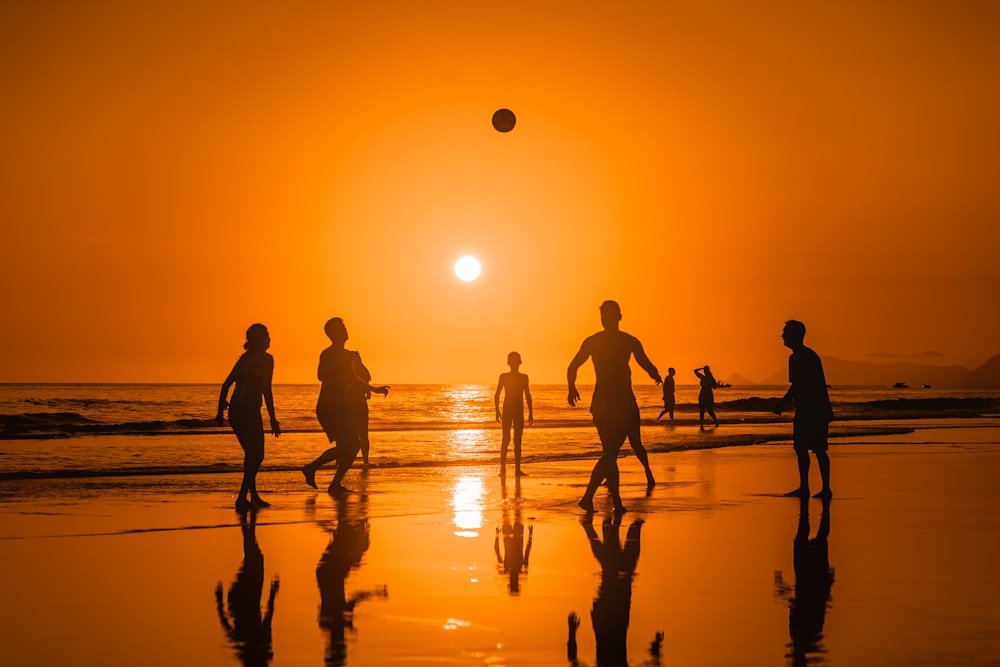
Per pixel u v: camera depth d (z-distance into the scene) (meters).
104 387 150.00
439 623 7.16
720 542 10.85
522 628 7.00
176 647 6.51
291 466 21.05
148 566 9.49
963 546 10.52
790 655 6.24
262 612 7.54
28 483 17.41
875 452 24.89
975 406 78.19
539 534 11.48
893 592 8.17
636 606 7.68
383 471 20.48
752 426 40.56
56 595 8.16
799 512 13.43
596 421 13.72
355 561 9.73
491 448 27.16
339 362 16.41
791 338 15.49
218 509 13.99
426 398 112.56
